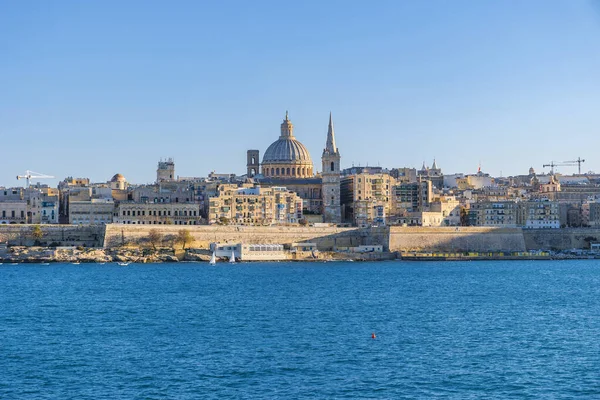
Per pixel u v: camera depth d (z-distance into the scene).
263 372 155.75
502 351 174.12
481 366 160.88
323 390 144.12
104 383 148.12
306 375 153.88
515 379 151.50
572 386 147.38
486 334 194.12
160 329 199.38
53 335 191.12
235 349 175.12
